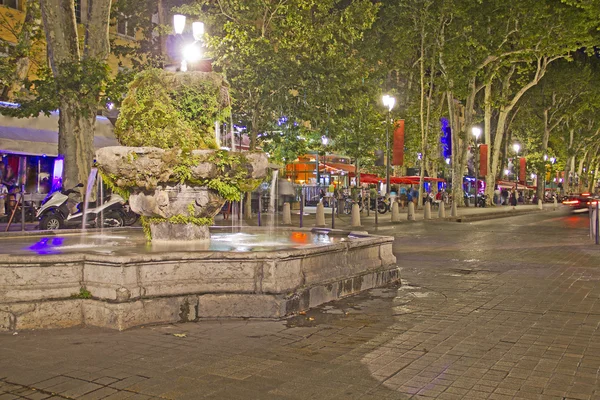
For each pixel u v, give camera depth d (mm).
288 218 24656
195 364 5336
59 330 6438
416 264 12852
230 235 11055
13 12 27953
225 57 24266
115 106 19594
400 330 6699
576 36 40469
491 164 51094
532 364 5445
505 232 22547
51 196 18047
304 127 27328
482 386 4844
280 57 24547
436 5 39375
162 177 8289
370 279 9234
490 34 41969
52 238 10477
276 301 7094
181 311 6836
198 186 8648
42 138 23281
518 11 40344
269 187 32219
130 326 6508
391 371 5219
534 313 7695
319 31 24953
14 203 20859
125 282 6516
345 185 48844
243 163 8562
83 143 19906
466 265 12672
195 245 8562
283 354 5695
